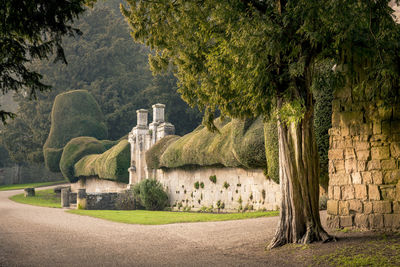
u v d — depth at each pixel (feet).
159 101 172.96
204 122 40.40
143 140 106.11
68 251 34.83
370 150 34.12
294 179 32.37
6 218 61.93
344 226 35.37
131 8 38.45
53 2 28.07
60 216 67.00
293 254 28.91
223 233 41.63
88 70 200.03
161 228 48.60
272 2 32.45
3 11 27.27
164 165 92.48
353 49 31.04
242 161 63.21
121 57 207.21
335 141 36.58
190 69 39.24
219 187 76.79
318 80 30.22
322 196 50.88
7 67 30.83
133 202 95.25
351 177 35.19
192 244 36.81
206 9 35.68
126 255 32.68
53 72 201.36
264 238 36.52
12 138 194.29
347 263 24.70
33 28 28.58
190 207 84.94
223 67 33.96
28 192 141.08
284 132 33.12
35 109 201.67
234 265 27.35
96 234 44.88
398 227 31.83
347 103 35.78
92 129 164.96
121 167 110.73
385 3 27.43
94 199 94.12
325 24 27.12
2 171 236.43
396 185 32.37
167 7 37.09
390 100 32.99
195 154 80.12
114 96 192.24
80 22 208.33
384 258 24.54
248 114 38.86
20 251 34.91
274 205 62.59
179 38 38.60
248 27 29.48
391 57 29.45
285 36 28.68
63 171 147.02
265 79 29.25
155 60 40.88
